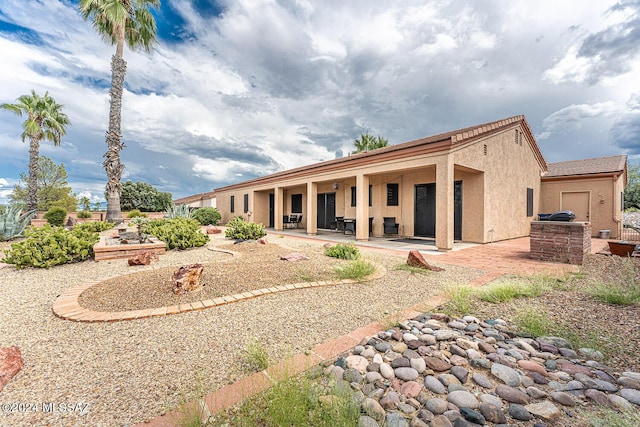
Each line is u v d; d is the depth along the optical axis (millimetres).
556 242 6328
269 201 19078
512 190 11055
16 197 23844
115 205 13078
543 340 2557
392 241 10602
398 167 9219
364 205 10625
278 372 2004
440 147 8070
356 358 2205
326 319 3094
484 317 3197
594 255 7004
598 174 12047
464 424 1515
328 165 11844
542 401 1739
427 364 2166
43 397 1801
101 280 4496
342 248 6715
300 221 17844
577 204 12742
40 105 17562
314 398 1705
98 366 2170
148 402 1753
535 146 12539
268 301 3650
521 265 6023
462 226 10156
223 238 10719
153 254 6062
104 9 12164
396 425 1520
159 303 3488
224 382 1971
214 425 1534
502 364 2146
